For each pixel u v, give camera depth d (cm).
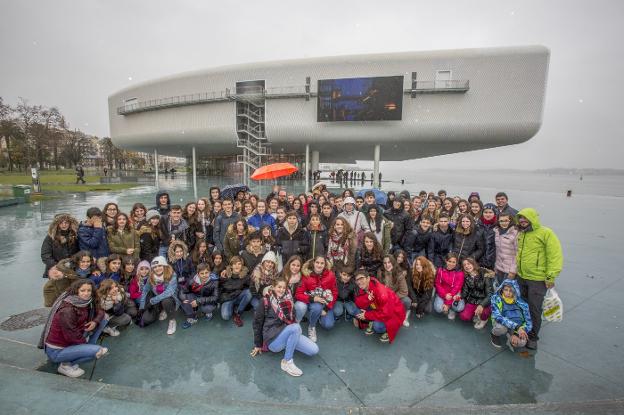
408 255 558
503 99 2270
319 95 2406
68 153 6750
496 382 307
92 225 465
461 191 2806
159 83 2911
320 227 510
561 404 238
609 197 2217
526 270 369
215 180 3881
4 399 236
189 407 233
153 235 523
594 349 362
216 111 2694
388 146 2900
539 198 2142
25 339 369
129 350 359
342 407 240
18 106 4484
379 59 2345
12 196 1609
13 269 617
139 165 10569
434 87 2303
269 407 237
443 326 422
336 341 385
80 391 247
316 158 3259
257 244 456
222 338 388
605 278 596
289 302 344
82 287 319
